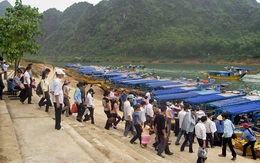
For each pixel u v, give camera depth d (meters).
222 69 86.06
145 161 8.35
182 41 135.00
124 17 172.75
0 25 16.88
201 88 28.53
